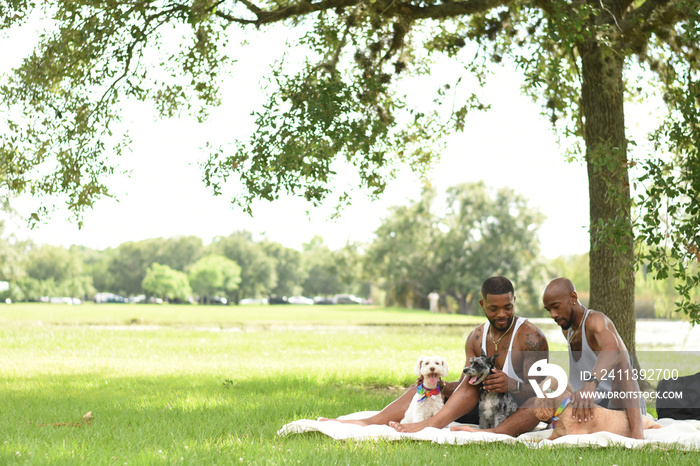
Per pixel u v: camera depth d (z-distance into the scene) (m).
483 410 5.84
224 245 156.12
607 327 5.60
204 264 143.38
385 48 11.86
